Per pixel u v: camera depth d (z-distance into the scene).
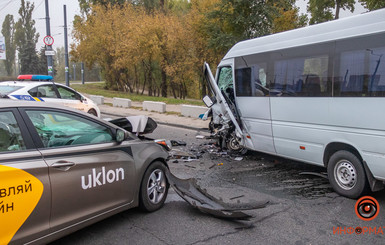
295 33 6.14
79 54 30.98
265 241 3.75
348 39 5.09
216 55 22.36
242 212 4.18
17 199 2.87
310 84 5.73
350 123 5.04
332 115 5.33
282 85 6.35
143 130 5.15
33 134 3.19
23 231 2.93
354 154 5.11
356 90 4.94
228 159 7.75
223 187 5.70
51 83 10.11
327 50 5.43
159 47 23.97
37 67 64.31
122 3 33.22
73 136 3.57
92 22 29.45
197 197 4.61
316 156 5.76
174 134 10.91
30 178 2.97
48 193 3.10
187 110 14.48
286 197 5.21
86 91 30.06
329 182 5.91
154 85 30.70
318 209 4.72
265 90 6.78
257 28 19.67
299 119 5.98
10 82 9.80
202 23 21.92
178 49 23.97
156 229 4.02
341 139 5.20
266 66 6.77
